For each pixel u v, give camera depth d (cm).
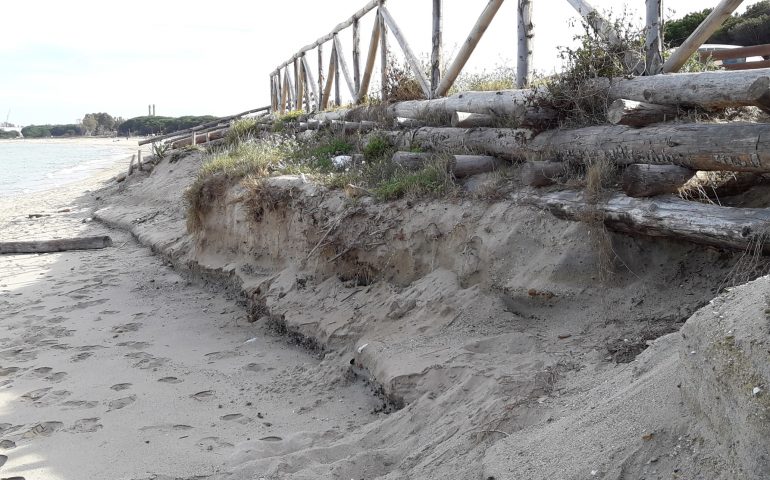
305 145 1133
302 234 797
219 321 791
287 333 711
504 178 639
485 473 328
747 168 426
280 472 411
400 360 520
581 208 518
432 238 640
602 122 568
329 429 483
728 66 790
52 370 636
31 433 502
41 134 17388
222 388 588
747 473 215
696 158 452
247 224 918
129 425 513
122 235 1436
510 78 965
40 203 2158
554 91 590
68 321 798
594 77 576
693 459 245
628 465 265
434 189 677
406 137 858
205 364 650
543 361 443
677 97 495
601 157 528
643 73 560
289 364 638
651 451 264
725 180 484
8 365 653
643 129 502
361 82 1215
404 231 667
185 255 1062
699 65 618
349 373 576
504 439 356
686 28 1055
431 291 600
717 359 243
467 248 599
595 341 452
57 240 1273
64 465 451
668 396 281
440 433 407
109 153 7431
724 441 234
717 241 422
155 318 808
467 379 449
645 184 473
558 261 523
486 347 495
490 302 550
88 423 518
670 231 452
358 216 721
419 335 556
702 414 253
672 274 473
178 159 1852
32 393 580
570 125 588
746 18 1024
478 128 720
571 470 285
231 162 1057
